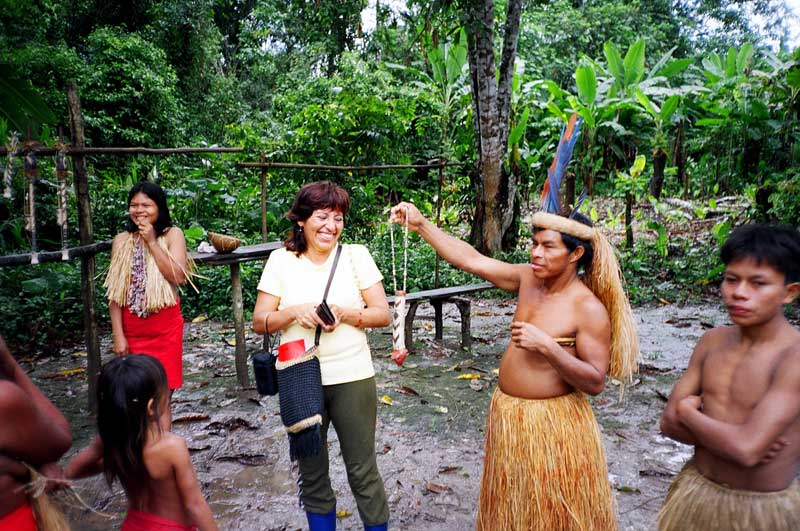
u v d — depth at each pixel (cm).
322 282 248
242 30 2056
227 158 1001
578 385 204
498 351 581
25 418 146
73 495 187
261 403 451
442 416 425
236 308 473
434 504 312
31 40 1274
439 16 802
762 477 162
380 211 1028
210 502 315
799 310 674
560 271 211
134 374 182
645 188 997
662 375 504
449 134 1176
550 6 2069
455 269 870
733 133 1023
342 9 1023
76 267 759
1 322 605
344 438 246
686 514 175
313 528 251
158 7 1744
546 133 1186
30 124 397
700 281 809
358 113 988
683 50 2370
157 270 331
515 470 211
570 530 208
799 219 771
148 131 1509
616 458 359
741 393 166
